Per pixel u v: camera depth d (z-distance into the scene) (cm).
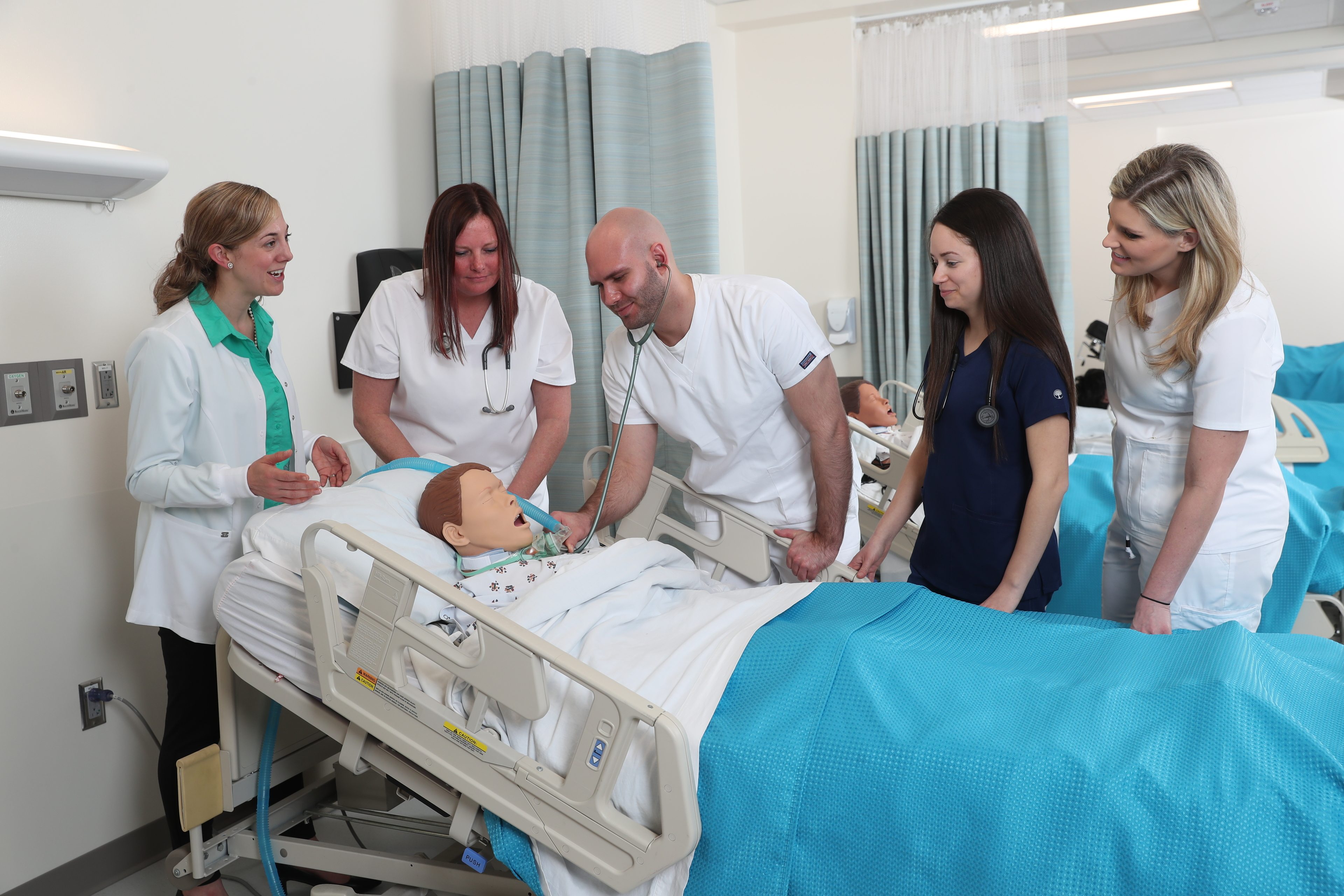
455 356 206
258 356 181
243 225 165
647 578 163
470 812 140
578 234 293
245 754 167
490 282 199
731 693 132
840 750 119
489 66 295
